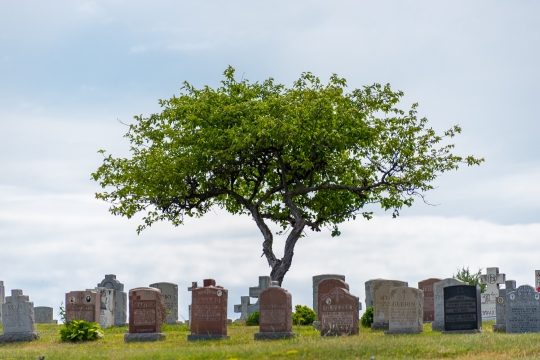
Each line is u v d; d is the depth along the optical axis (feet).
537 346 81.51
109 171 138.62
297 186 139.95
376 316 118.93
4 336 111.65
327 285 119.65
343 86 136.15
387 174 135.03
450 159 133.90
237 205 149.28
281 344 88.79
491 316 153.89
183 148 134.21
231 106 131.13
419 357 77.77
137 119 140.77
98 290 131.95
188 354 82.69
